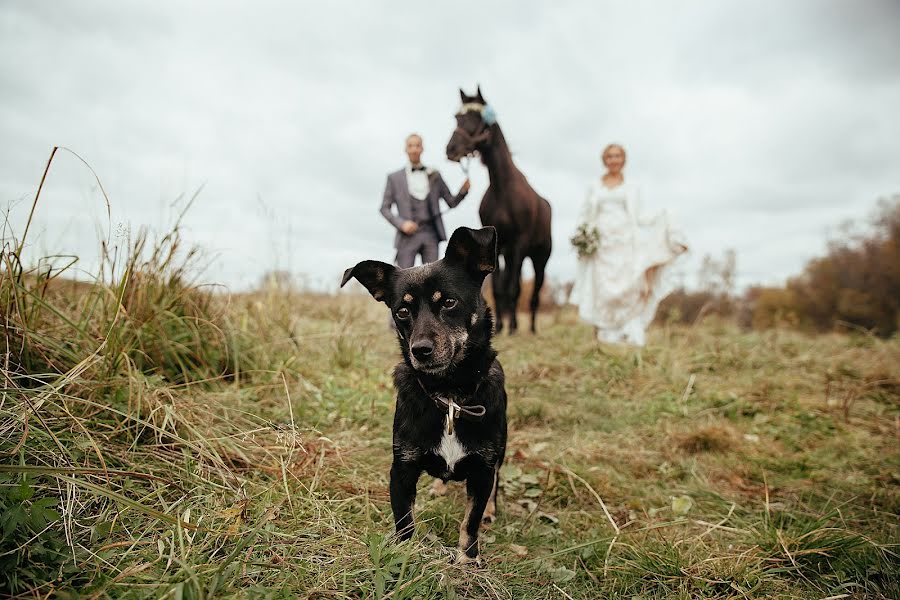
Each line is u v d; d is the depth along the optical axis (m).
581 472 3.29
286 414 3.53
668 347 6.63
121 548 1.84
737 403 4.65
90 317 3.01
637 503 2.99
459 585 2.05
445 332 2.42
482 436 2.33
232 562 1.82
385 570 1.81
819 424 4.32
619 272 6.50
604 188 6.73
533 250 7.90
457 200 6.84
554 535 2.67
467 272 2.71
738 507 2.96
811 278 24.70
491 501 2.77
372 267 2.83
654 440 4.03
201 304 4.03
